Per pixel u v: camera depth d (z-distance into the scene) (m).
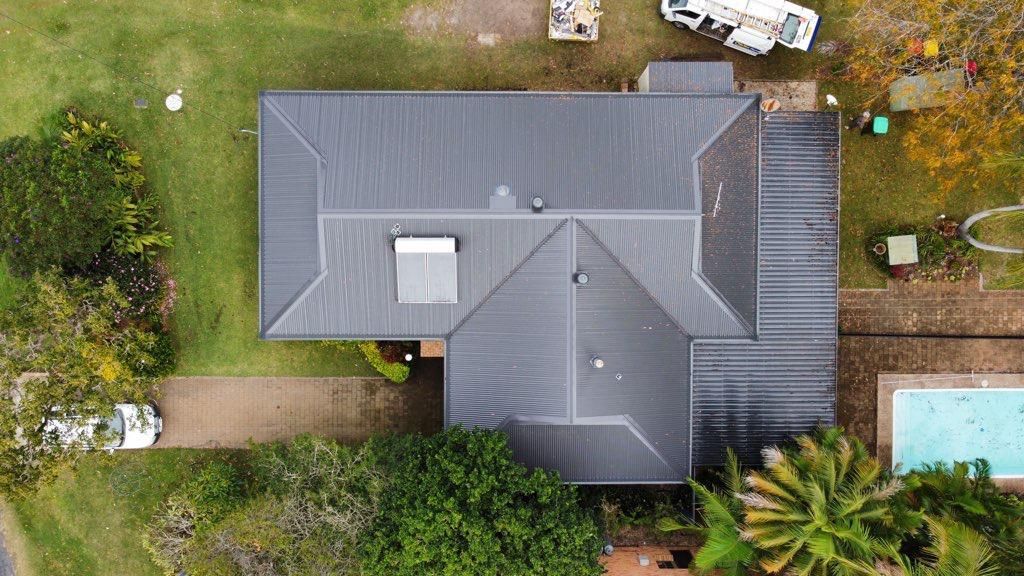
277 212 22.22
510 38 26.03
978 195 26.08
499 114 22.20
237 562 21.27
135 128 25.73
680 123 22.12
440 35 25.97
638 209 21.08
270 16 25.69
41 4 25.39
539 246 21.56
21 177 22.55
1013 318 26.42
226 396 26.34
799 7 24.39
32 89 25.66
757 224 22.34
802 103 26.25
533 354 22.05
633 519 24.75
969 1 21.72
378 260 21.75
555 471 21.31
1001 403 26.64
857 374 26.56
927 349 26.55
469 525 19.02
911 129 26.03
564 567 19.25
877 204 26.25
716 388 23.69
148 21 25.53
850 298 26.47
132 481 25.92
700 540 25.23
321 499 21.73
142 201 25.36
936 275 26.17
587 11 24.86
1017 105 21.72
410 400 26.41
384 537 20.22
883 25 24.14
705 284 22.05
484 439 20.73
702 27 25.39
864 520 19.45
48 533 26.53
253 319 26.23
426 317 22.55
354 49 25.89
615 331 21.94
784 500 19.70
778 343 23.73
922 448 26.86
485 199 21.20
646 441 22.59
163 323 25.95
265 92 22.20
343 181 21.39
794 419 23.94
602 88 26.25
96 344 21.64
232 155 25.92
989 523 19.92
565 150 21.78
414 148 21.78
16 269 23.25
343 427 26.45
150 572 26.44
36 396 21.03
